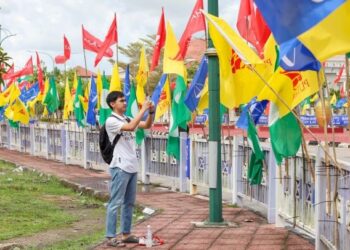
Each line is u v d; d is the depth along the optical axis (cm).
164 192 1430
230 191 1220
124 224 835
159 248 804
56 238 969
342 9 519
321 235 722
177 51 1252
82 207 1326
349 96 628
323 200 714
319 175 720
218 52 843
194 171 1364
